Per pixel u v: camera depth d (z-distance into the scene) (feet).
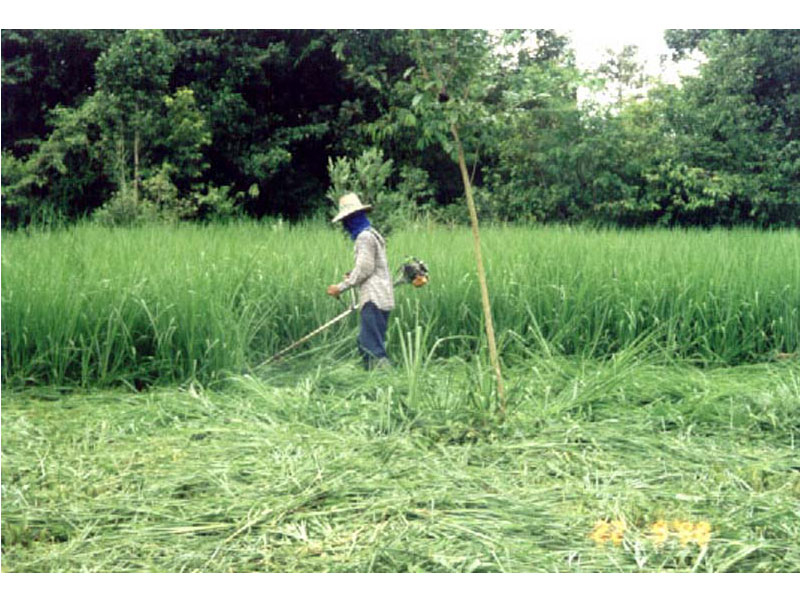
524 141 74.49
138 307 26.68
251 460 18.44
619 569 13.62
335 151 83.15
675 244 40.11
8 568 14.01
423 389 22.48
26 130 77.71
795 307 30.42
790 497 16.29
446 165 80.43
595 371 26.03
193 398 23.62
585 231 50.85
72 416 22.66
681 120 76.59
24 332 25.79
